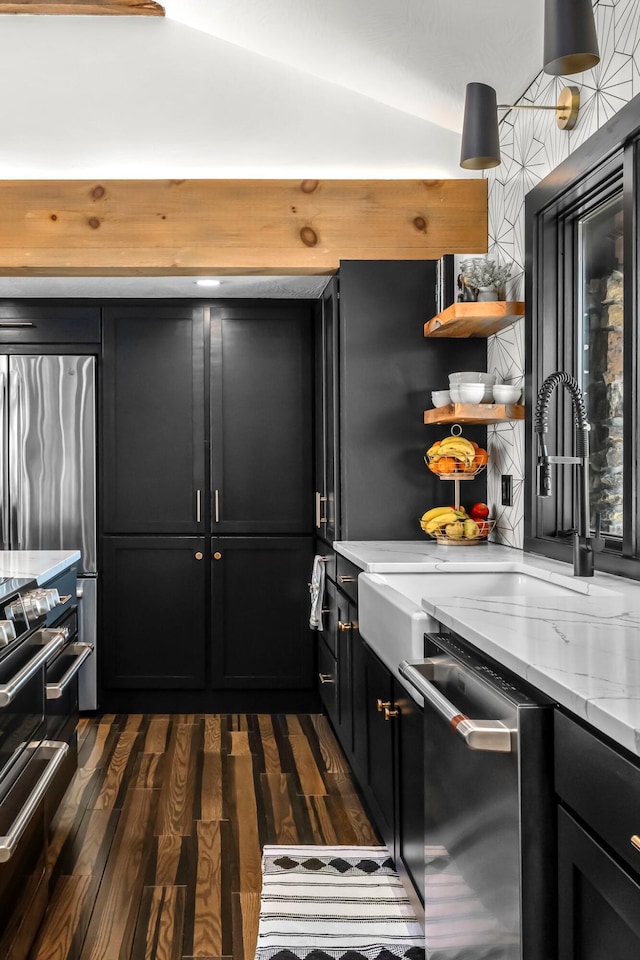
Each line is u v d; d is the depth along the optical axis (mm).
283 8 2760
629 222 2061
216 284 3682
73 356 3932
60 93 3191
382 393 3242
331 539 3467
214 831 2584
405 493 3248
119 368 3980
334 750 3396
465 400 2818
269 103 3229
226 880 2264
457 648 1453
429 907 1560
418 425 3248
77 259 3180
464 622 1370
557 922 1041
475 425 3242
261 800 2846
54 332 3965
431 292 3250
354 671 2781
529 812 1054
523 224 2816
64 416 3922
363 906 2125
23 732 1854
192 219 3201
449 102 3072
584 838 949
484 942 1188
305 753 3359
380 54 2873
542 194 2582
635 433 2051
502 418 2777
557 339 2668
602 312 2477
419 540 3246
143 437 3988
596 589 1880
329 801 2834
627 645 1186
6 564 2652
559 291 2660
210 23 3094
